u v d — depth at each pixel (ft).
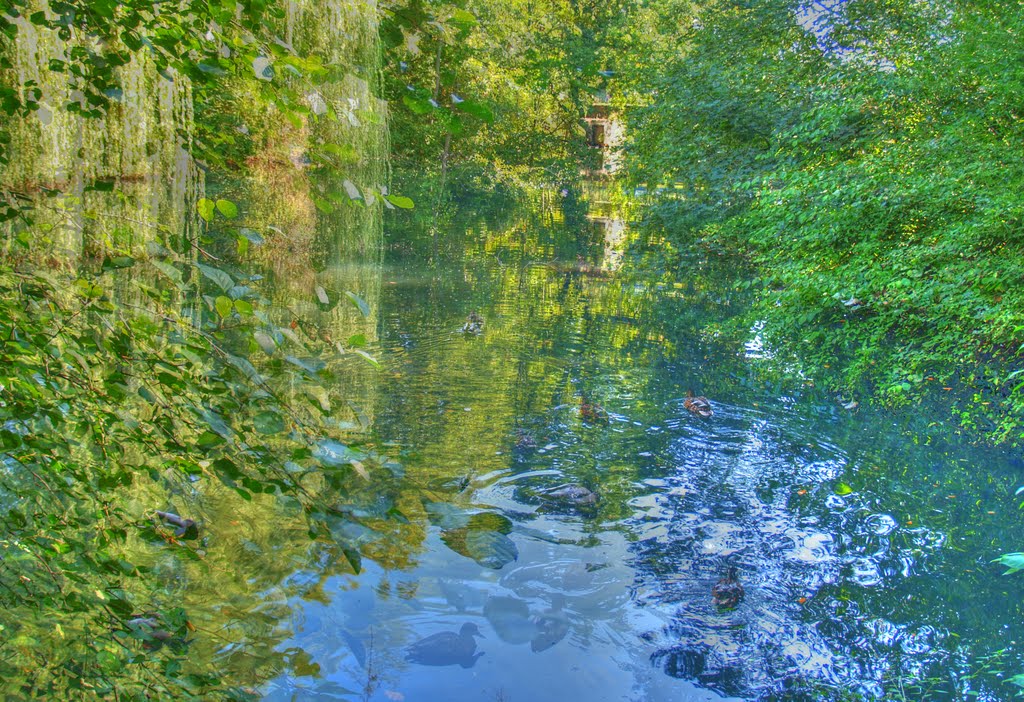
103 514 9.04
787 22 49.21
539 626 13.24
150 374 7.72
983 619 14.16
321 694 11.16
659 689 11.99
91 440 8.71
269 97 7.21
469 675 11.89
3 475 9.97
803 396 25.85
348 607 13.24
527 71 96.84
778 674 12.50
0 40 9.64
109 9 7.07
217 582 13.25
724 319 36.09
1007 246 28.25
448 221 68.03
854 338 30.91
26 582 10.00
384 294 36.78
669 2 79.92
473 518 16.58
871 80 37.32
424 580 14.29
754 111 49.32
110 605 8.07
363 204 6.75
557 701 11.53
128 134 14.83
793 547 16.46
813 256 32.76
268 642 12.11
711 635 13.39
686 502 18.21
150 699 9.39
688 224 54.39
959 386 26.81
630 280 45.27
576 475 19.17
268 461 7.18
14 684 9.36
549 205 87.40
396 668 11.91
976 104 34.09
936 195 29.91
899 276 28.78
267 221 28.66
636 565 15.43
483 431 21.35
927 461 21.03
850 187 31.55
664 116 54.24
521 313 35.60
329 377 6.90
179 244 7.13
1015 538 17.04
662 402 24.75
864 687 12.34
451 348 28.91
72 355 7.48
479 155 92.84
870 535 17.11
